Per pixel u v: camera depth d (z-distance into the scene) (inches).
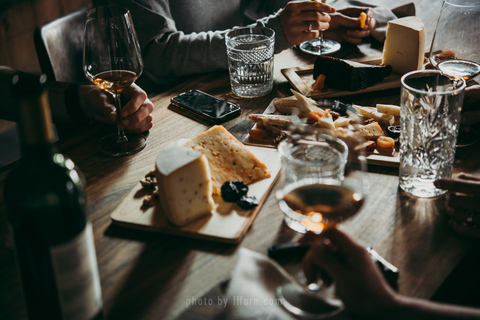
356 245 30.4
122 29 47.6
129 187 43.2
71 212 25.5
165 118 54.7
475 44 56.0
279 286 30.5
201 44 66.4
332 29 74.5
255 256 32.2
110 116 50.8
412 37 59.9
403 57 61.7
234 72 58.9
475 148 47.7
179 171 35.6
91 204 41.0
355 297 29.2
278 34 67.2
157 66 69.3
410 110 39.2
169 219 37.4
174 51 67.5
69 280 26.0
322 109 51.1
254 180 42.4
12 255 35.5
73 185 26.0
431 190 40.9
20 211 25.0
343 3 82.2
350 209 31.8
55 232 25.0
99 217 39.5
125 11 48.5
